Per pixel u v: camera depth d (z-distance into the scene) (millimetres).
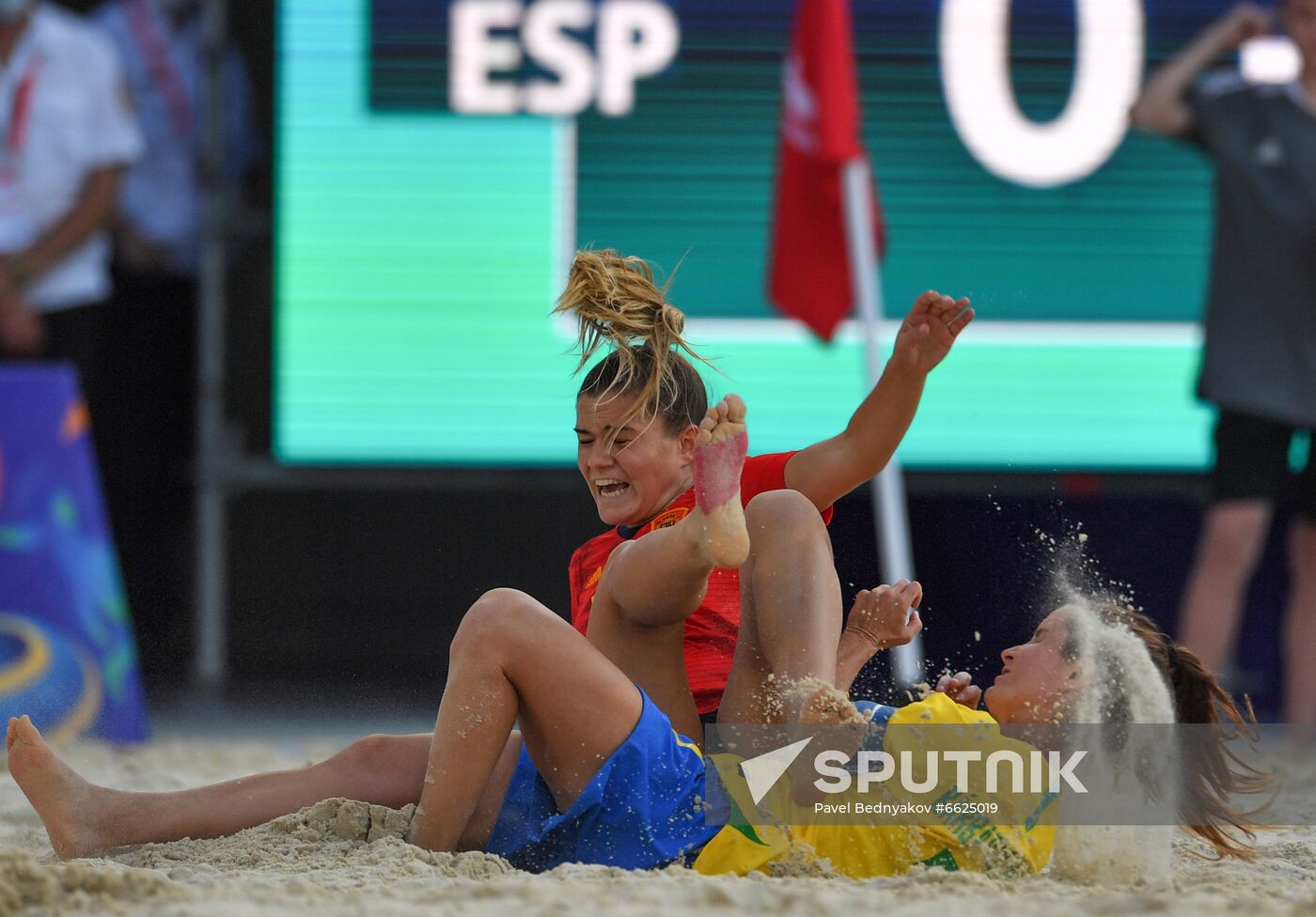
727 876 9648
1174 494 27375
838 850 10242
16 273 25422
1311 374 23781
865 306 22297
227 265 27812
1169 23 26797
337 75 26844
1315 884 10414
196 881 9531
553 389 27203
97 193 25812
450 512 29906
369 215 27000
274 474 27047
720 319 26828
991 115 26844
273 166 27141
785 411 26812
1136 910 8828
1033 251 26938
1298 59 26062
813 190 23312
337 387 27141
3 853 9164
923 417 26891
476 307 27094
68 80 25516
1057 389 26938
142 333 29234
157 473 29766
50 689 20172
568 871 9625
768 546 10297
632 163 26938
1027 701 10344
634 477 11375
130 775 16469
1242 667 28797
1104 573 27891
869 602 11297
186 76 27781
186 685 26547
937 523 26625
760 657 10367
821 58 22812
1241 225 24344
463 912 8539
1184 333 26891
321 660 29422
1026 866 10094
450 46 26844
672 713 10719
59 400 20812
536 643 9875
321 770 11188
